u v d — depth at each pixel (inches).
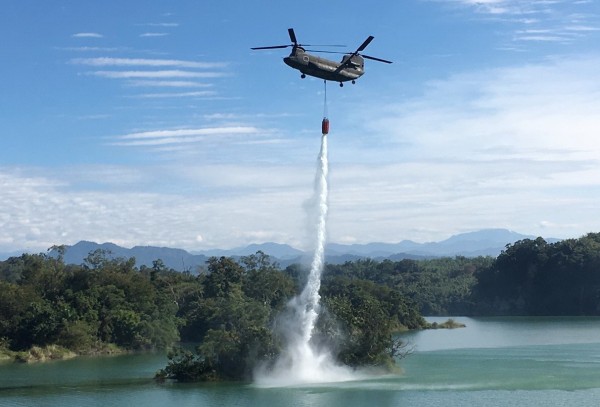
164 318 5447.8
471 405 2491.4
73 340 4936.0
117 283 5570.9
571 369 3481.8
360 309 3373.5
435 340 5639.8
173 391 2925.7
